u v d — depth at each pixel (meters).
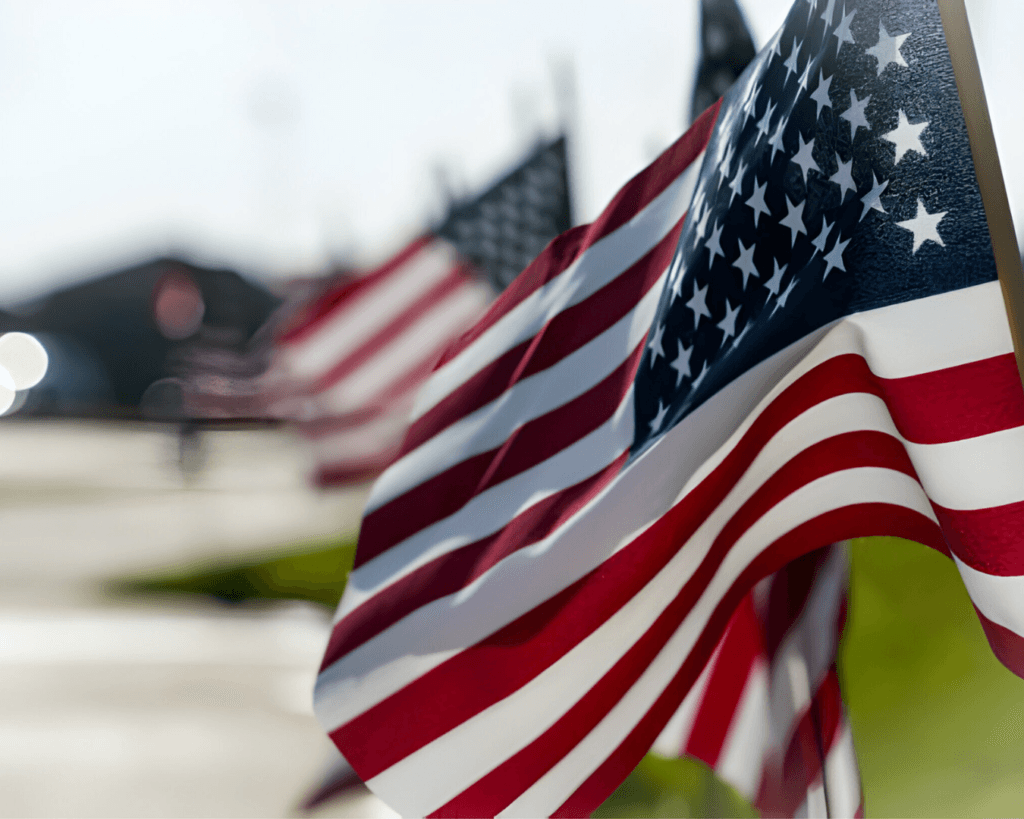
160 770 1.64
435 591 1.06
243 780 1.59
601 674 1.06
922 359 1.00
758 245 1.03
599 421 1.07
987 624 1.02
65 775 1.63
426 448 1.08
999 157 0.99
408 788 1.06
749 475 1.05
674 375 1.05
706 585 1.07
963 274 0.99
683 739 1.13
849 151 1.01
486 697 1.06
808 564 1.13
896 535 1.06
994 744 1.41
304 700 1.98
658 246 1.08
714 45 1.17
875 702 1.56
